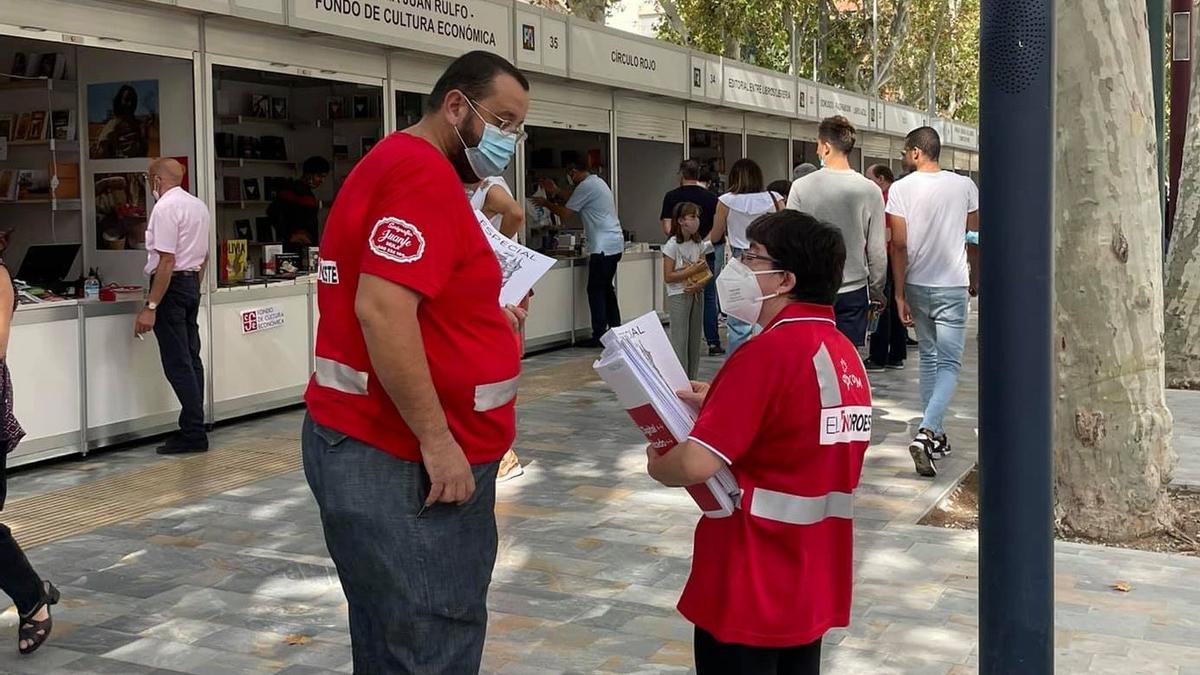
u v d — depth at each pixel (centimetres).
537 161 1403
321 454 287
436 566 287
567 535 594
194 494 682
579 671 420
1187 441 834
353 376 282
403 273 268
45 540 589
